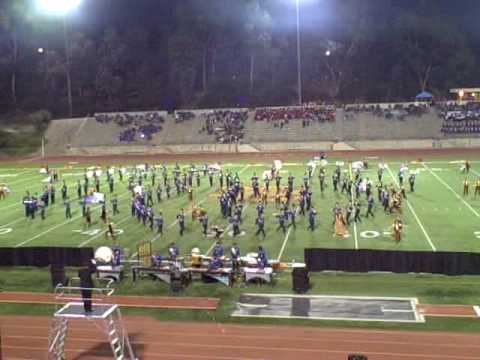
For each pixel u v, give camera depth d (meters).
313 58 90.00
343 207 36.53
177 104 87.69
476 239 28.66
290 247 28.41
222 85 88.50
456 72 88.19
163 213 36.84
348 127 69.81
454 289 21.69
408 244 28.14
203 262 24.20
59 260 26.39
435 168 51.28
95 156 71.06
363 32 88.00
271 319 19.55
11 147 74.44
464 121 67.81
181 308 20.83
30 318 20.36
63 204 41.00
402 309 20.02
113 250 24.95
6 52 90.19
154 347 17.66
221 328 18.95
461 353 16.58
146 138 73.50
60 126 78.50
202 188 45.22
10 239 31.86
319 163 54.28
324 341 17.67
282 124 71.56
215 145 70.12
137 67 91.81
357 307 20.36
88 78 89.31
